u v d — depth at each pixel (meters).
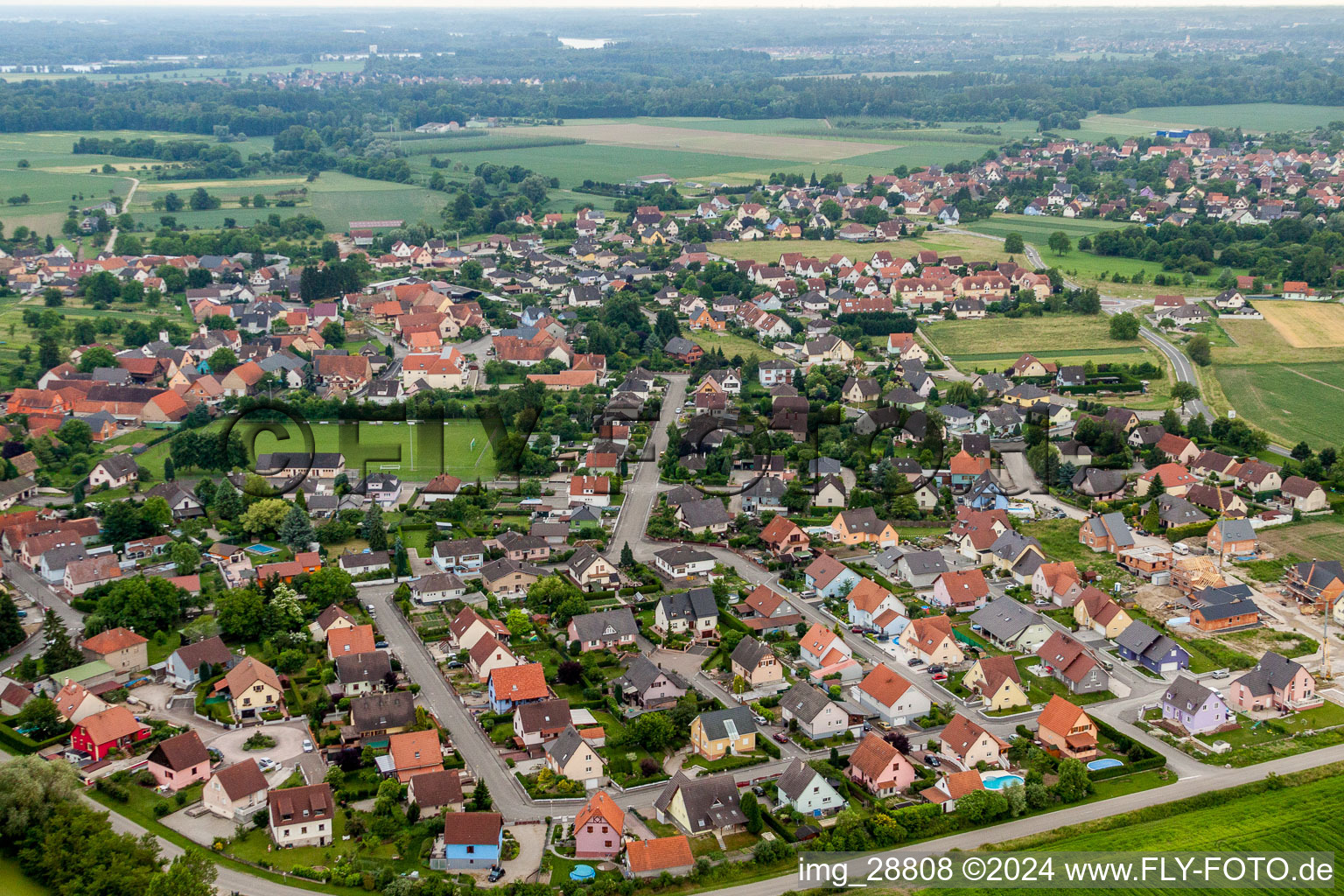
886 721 160.25
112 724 150.75
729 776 140.00
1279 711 162.88
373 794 141.12
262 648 177.25
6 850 128.88
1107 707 164.38
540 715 153.88
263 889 124.19
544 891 121.88
